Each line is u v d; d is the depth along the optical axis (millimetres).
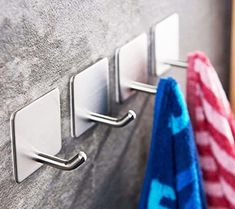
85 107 535
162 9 623
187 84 601
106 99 563
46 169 509
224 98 611
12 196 478
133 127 622
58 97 500
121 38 569
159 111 564
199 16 698
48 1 476
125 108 602
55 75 496
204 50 726
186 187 573
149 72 623
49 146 498
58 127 505
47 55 484
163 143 569
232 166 603
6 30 442
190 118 605
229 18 762
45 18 475
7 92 452
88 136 555
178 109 562
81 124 535
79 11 509
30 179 494
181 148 567
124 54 572
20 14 451
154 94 594
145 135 647
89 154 562
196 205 578
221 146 599
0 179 463
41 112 484
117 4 553
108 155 590
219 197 620
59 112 504
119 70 571
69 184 542
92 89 540
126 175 627
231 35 768
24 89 466
